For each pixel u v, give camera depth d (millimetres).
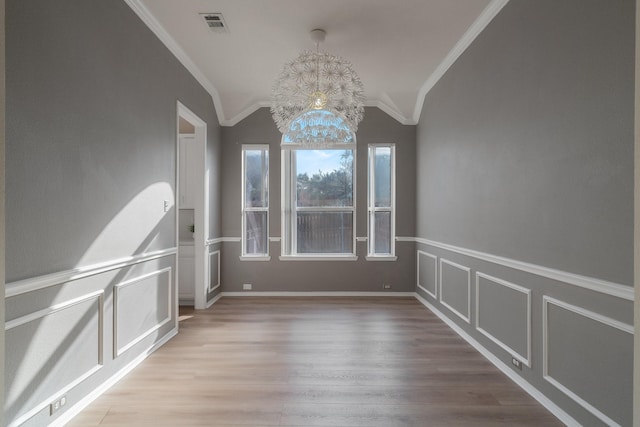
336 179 5781
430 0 3018
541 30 2447
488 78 3217
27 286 1878
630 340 1767
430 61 4227
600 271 1936
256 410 2346
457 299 3936
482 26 3309
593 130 1982
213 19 3297
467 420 2242
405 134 5680
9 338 1818
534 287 2527
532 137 2551
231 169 5691
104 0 2576
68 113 2217
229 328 4035
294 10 3164
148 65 3229
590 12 2002
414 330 3969
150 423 2197
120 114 2781
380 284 5699
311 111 3393
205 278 4930
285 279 5711
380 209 5750
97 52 2498
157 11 3150
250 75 4656
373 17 3285
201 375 2854
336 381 2750
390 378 2805
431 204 4867
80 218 2330
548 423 2211
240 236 5688
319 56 3193
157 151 3412
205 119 4875
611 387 1876
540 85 2459
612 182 1858
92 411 2324
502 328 2967
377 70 4500
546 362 2389
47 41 2049
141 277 3098
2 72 1066
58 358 2143
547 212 2383
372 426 2178
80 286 2334
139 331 3092
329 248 5781
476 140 3465
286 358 3189
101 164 2547
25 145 1907
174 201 3799
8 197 1810
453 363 3092
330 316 4508
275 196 5703
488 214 3211
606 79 1893
